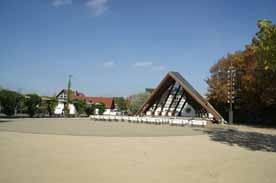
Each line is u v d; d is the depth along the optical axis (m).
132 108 73.12
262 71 34.31
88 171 7.84
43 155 10.09
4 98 34.88
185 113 40.38
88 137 16.52
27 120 33.75
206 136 19.75
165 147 13.26
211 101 50.12
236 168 9.01
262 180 7.57
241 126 35.84
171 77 37.31
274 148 14.55
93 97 94.19
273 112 42.72
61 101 56.88
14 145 12.37
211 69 50.09
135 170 8.16
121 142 14.61
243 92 41.94
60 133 18.44
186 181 7.14
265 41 14.41
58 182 6.66
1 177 6.96
